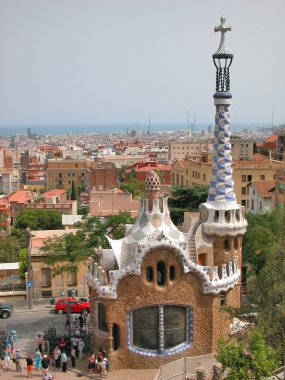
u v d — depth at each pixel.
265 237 63.88
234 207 49.66
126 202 104.62
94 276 46.09
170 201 92.69
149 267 44.44
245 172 118.94
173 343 45.78
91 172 174.88
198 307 45.97
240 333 47.06
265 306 41.72
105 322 45.16
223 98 49.44
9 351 48.16
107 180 175.62
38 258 66.88
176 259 44.78
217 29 49.72
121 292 44.41
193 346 46.00
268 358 35.72
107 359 44.72
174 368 43.38
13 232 104.31
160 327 45.00
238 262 50.69
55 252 65.31
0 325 56.34
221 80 49.62
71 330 52.03
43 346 49.34
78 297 65.00
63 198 152.00
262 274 44.69
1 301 65.75
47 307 62.88
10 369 45.62
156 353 45.12
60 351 46.22
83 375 44.19
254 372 34.00
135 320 45.00
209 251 49.44
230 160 50.22
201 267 45.53
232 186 50.31
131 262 44.66
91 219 66.94
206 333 46.38
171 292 44.88
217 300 46.72
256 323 41.28
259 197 104.88
